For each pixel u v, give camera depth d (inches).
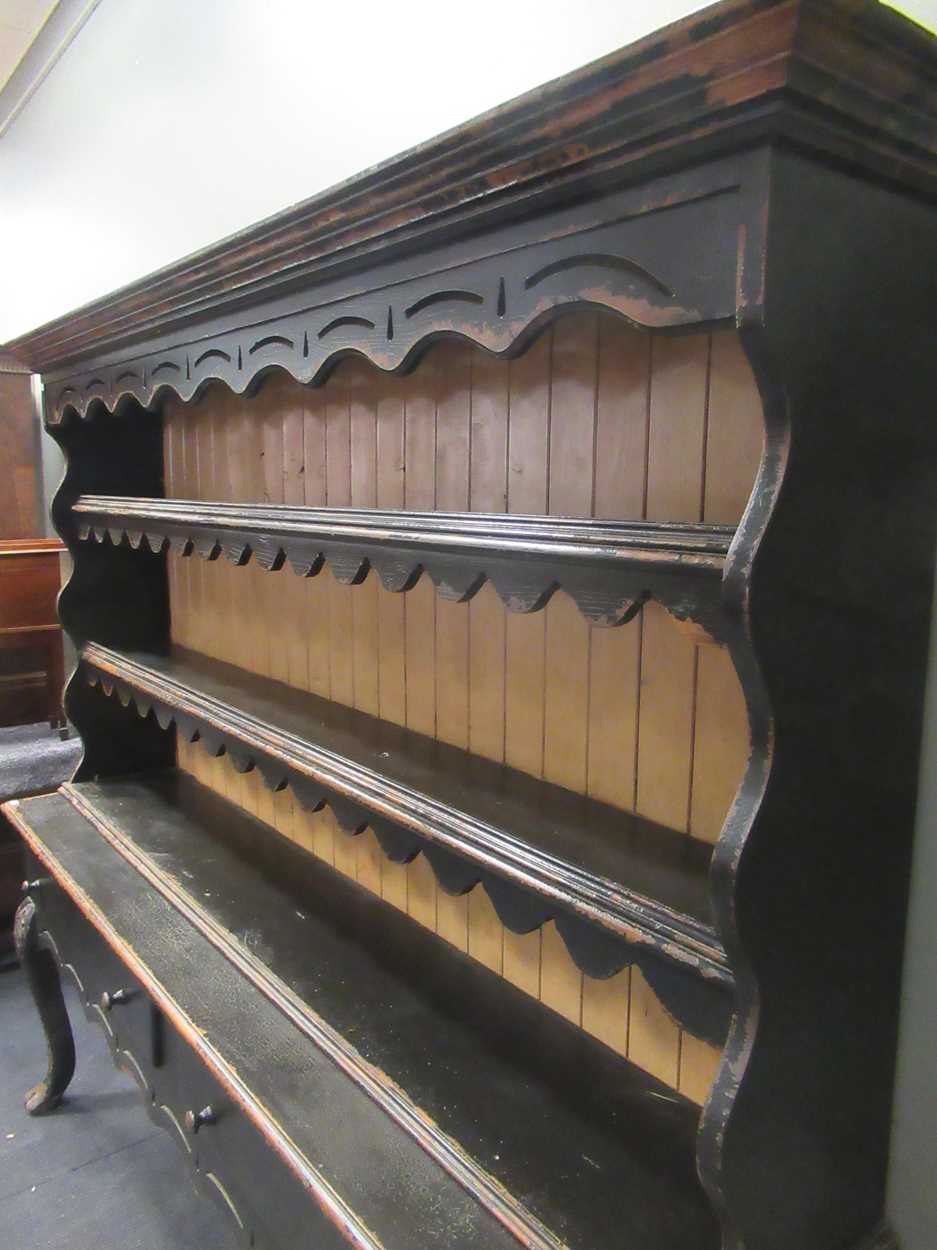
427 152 29.6
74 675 78.9
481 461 45.4
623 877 32.4
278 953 51.3
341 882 60.8
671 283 25.3
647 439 37.0
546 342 41.1
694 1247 31.3
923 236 28.3
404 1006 46.0
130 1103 79.8
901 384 28.4
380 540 39.4
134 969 51.1
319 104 60.0
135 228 86.4
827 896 28.6
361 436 54.0
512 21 45.6
